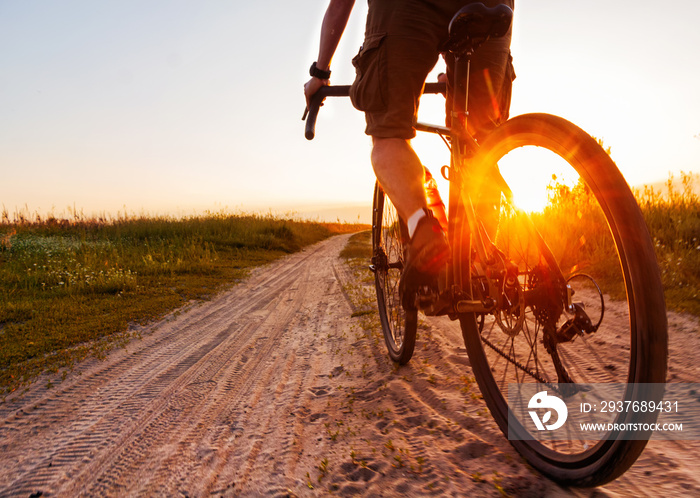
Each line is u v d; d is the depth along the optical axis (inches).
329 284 307.1
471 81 62.3
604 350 77.1
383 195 104.3
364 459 65.3
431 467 60.3
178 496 64.8
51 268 376.5
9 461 86.7
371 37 58.3
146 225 805.2
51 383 135.4
